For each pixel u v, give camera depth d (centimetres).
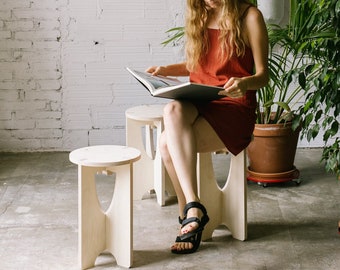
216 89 252
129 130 353
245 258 276
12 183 387
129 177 263
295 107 452
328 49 301
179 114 267
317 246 287
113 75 451
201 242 295
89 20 444
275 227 312
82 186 262
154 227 314
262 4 427
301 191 367
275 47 446
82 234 264
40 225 318
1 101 451
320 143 459
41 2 440
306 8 353
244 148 288
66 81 450
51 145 458
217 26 285
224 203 299
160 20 445
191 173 263
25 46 445
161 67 301
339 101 304
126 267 268
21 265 271
